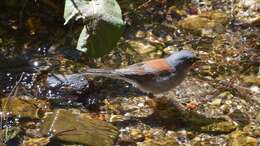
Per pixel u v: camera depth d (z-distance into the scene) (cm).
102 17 1201
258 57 1338
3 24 1405
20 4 1447
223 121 1147
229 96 1218
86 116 1144
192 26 1447
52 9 1458
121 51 1361
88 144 1049
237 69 1305
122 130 1120
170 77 1166
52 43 1367
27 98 1184
